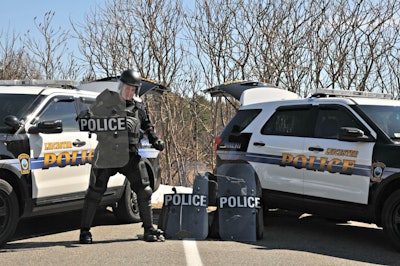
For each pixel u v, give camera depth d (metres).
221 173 6.39
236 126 7.59
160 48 15.12
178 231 6.06
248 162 7.10
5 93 6.02
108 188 6.64
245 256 5.18
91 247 5.48
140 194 5.84
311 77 13.88
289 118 6.93
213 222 6.21
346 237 6.51
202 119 15.34
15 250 5.30
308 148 6.48
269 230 6.91
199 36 14.72
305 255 5.34
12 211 5.34
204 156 14.95
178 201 6.21
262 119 7.23
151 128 5.93
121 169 5.73
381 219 5.71
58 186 5.91
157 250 5.35
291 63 13.90
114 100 5.56
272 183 6.82
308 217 8.07
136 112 5.71
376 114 6.23
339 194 6.07
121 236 6.18
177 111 15.31
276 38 14.04
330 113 6.50
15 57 17.17
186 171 6.65
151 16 14.98
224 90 9.12
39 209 5.70
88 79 15.62
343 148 6.11
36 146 5.66
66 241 5.82
